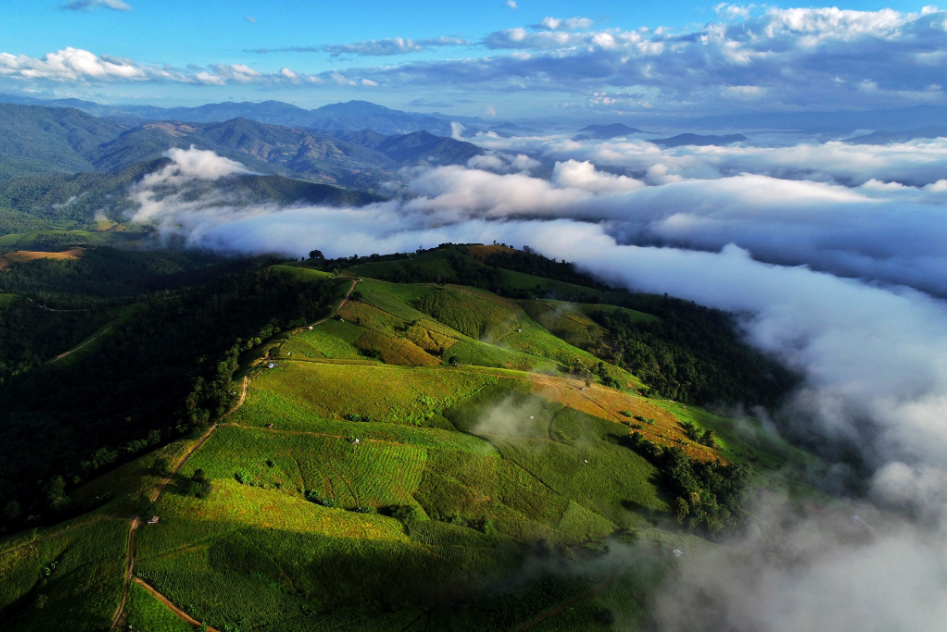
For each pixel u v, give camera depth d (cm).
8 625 7031
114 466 10494
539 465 12006
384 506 9975
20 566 7631
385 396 13288
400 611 8419
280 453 10494
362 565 8725
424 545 9344
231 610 7631
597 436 13525
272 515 8969
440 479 10888
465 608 8662
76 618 6938
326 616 8019
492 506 10638
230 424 11000
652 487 12244
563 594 9219
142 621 7012
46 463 11969
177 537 8175
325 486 10031
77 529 8138
